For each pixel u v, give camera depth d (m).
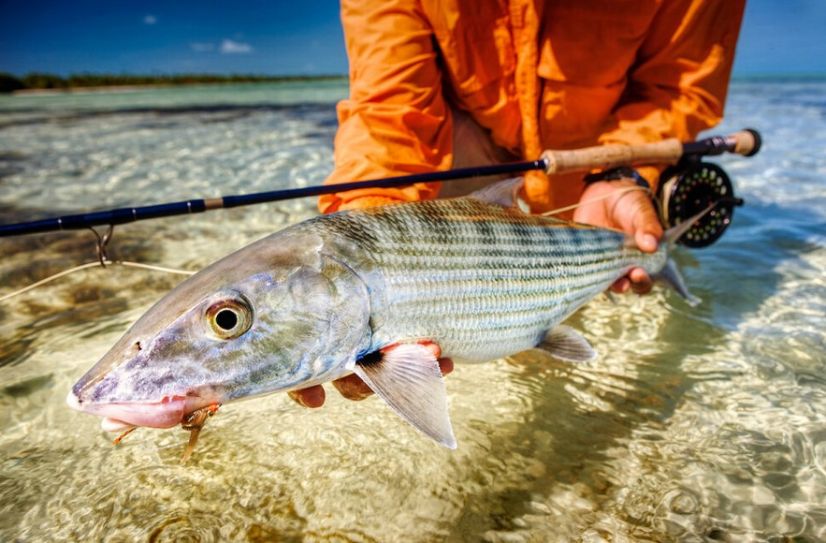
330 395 0.45
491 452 0.39
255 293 0.30
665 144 0.56
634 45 0.58
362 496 0.35
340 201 0.48
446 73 0.60
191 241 0.79
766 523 0.33
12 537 0.32
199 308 0.29
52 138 1.83
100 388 0.27
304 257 0.31
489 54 0.58
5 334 0.54
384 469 0.37
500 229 0.39
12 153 1.53
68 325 0.56
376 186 0.46
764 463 0.37
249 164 1.28
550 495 0.35
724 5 0.58
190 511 0.34
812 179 1.01
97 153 1.50
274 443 0.40
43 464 0.38
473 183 0.67
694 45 0.59
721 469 0.37
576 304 0.45
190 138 1.74
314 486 0.36
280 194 0.43
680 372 0.47
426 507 0.34
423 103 0.54
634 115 0.62
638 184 0.55
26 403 0.44
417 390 0.31
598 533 0.32
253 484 0.36
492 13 0.57
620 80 0.60
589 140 0.64
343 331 0.32
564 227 0.44
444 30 0.54
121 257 0.73
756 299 0.58
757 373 0.46
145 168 1.27
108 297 0.62
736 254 0.69
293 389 0.31
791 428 0.40
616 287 0.51
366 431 0.41
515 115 0.62
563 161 0.53
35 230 0.37
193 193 1.04
